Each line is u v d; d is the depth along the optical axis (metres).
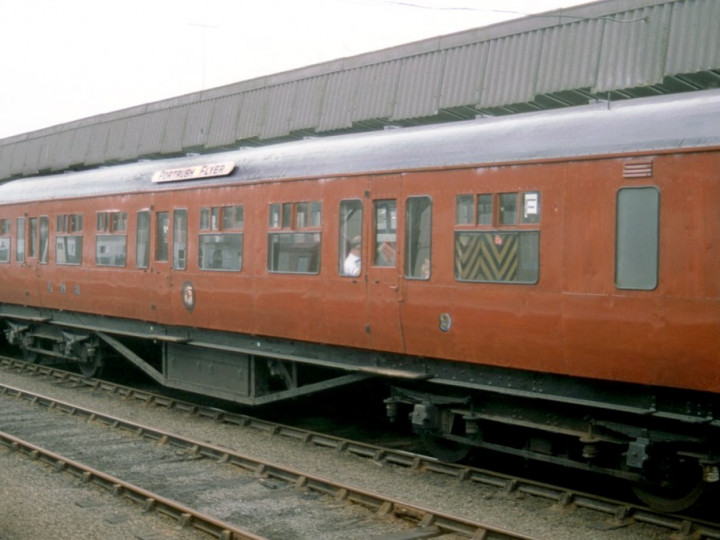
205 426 10.82
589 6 10.59
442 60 12.47
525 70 11.25
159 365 15.24
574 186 6.93
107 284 12.72
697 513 7.22
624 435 7.03
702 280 6.17
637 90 10.17
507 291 7.39
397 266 8.30
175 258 11.30
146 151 18.75
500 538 6.29
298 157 9.62
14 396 12.87
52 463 8.63
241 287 10.16
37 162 22.72
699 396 6.46
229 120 16.59
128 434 10.24
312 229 9.22
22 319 15.74
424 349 8.20
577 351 6.95
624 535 6.53
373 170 8.54
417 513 6.82
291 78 15.26
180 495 7.62
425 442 8.80
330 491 7.58
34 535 6.42
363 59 13.82
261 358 10.60
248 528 6.71
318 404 12.68
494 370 7.81
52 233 14.24
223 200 10.45
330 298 9.01
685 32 9.66
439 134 8.27
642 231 6.51
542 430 7.78
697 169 6.21
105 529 6.66
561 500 7.21
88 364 14.48
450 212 7.85
